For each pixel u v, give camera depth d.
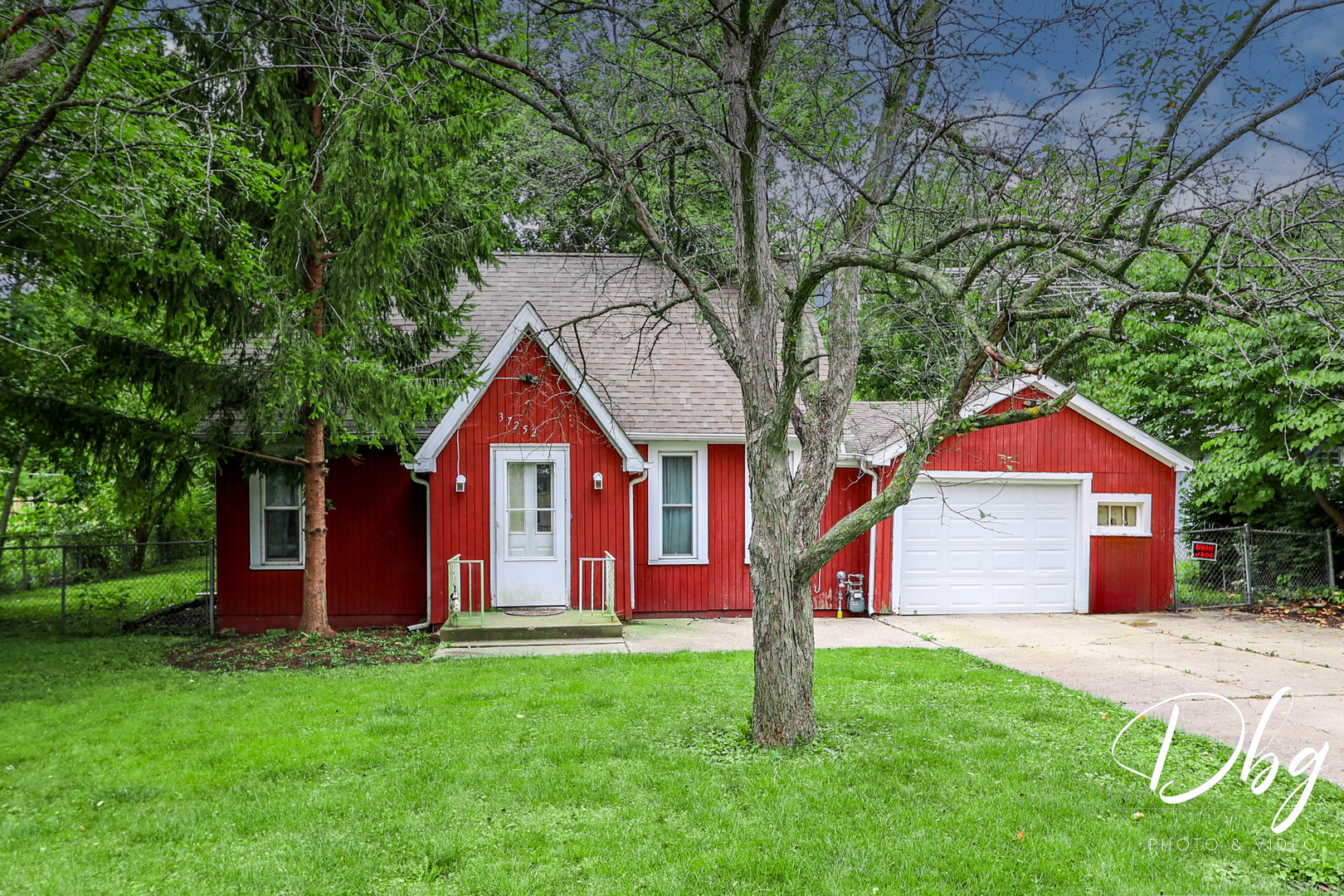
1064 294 6.27
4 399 9.53
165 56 8.77
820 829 5.02
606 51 6.61
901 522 14.25
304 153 9.49
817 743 6.54
